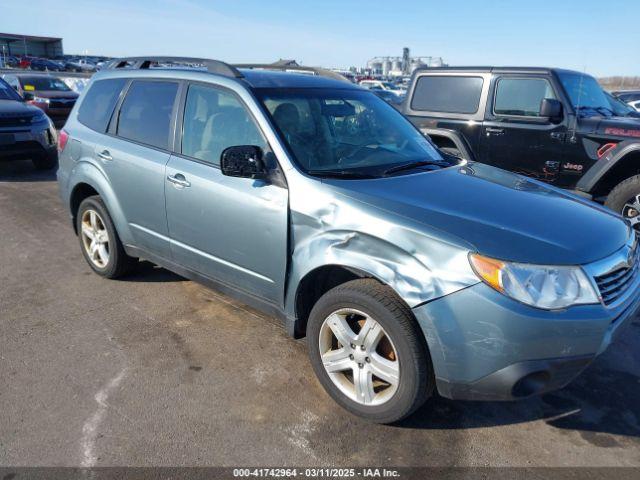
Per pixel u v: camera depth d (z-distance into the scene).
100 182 4.49
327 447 2.79
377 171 3.41
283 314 3.35
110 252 4.64
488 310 2.48
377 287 2.82
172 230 3.94
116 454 2.70
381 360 2.85
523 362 2.51
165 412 3.04
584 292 2.57
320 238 3.00
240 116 3.56
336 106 3.86
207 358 3.60
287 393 3.23
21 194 7.98
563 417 3.07
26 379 3.32
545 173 6.80
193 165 3.73
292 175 3.18
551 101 6.41
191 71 4.02
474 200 3.06
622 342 3.96
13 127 8.87
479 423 3.00
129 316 4.17
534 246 2.61
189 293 4.59
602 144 6.22
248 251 3.40
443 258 2.60
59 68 54.66
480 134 7.23
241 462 2.67
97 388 3.25
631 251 3.01
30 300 4.42
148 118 4.23
